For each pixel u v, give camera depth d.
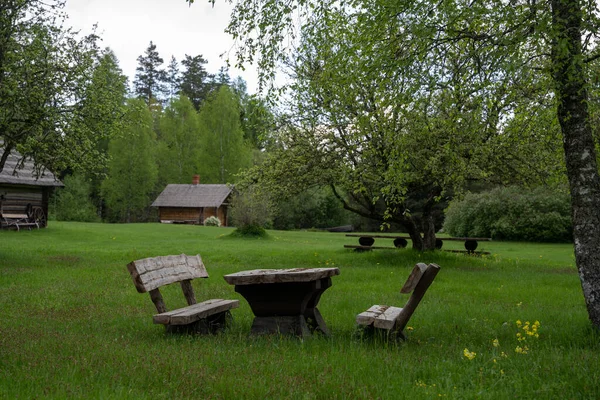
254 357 5.63
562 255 24.64
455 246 31.75
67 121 16.42
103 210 71.75
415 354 5.95
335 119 14.31
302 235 41.69
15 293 10.80
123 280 12.98
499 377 4.97
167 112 73.25
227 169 66.69
